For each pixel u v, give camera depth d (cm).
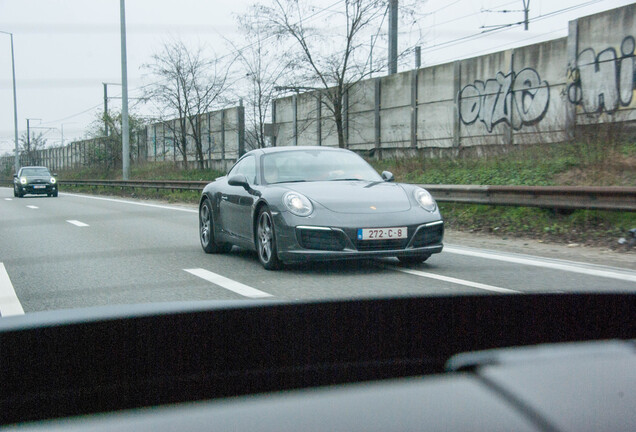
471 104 1809
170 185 2170
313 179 595
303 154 632
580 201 788
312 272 548
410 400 35
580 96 1454
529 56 1614
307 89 2283
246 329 49
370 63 2147
